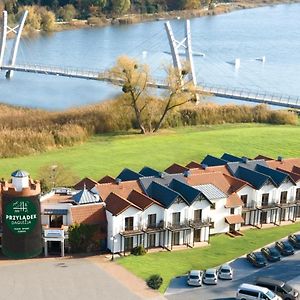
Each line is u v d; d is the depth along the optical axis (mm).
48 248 72562
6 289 62531
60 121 135500
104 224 73750
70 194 78750
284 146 123500
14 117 137875
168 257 72312
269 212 84688
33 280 64688
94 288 63219
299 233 80750
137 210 73438
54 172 95500
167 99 139375
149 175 84812
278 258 71500
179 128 142375
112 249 72750
